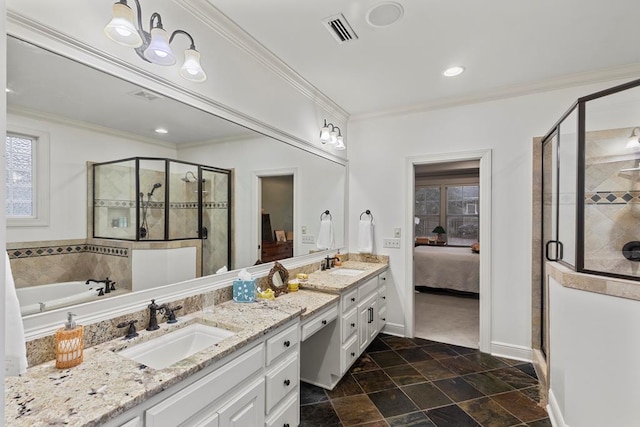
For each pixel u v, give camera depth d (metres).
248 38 2.04
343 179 3.61
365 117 3.61
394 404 2.19
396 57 2.34
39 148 1.21
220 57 1.89
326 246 3.29
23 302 1.16
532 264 2.82
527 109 2.86
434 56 2.32
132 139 1.52
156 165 1.64
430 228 7.22
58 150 1.27
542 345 2.73
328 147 3.25
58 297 1.25
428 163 3.37
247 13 1.81
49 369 1.11
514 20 1.89
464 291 5.15
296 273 2.77
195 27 1.71
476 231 6.68
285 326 1.73
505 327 2.93
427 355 2.96
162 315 1.59
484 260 3.01
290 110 2.62
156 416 1.03
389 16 1.85
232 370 1.35
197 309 1.80
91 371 1.10
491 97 2.99
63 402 0.92
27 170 1.18
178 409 1.10
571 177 2.13
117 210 1.47
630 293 1.57
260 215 2.38
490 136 3.01
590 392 1.71
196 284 1.85
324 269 3.19
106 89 1.38
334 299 2.25
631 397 1.57
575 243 1.98
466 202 6.80
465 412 2.11
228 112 1.96
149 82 1.47
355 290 2.66
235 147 2.11
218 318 1.68
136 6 1.33
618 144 2.23
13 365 1.00
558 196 2.34
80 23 1.21
